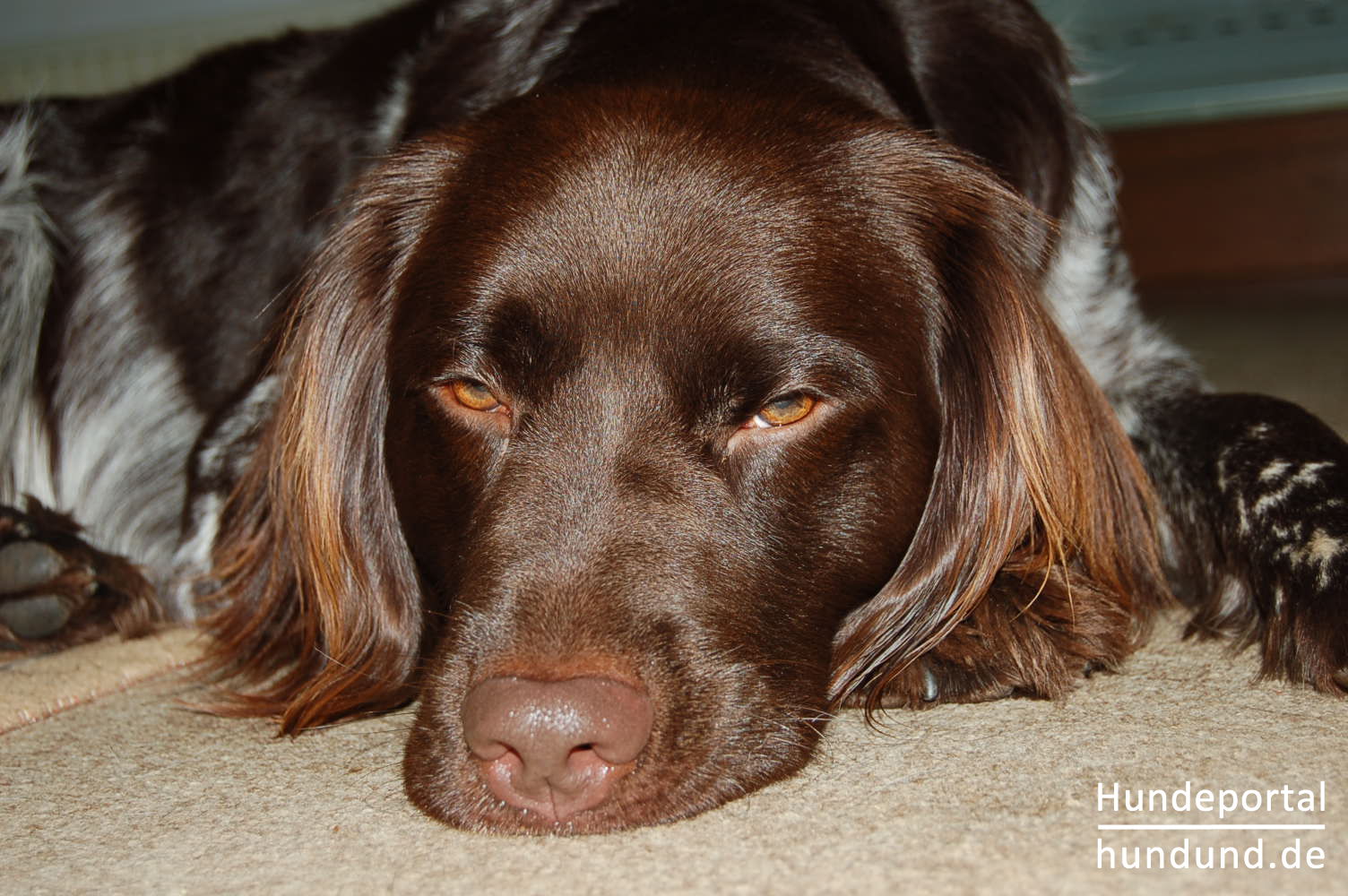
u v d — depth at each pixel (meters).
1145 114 2.10
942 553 0.68
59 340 0.93
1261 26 2.01
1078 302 0.83
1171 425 0.79
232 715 0.70
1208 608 0.72
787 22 0.77
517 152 0.68
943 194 0.69
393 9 0.93
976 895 0.54
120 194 0.93
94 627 0.80
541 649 0.59
